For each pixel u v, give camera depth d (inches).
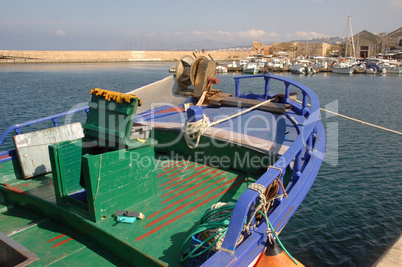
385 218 358.6
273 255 116.0
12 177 200.2
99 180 141.0
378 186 442.9
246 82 1867.6
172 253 125.4
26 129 714.8
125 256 134.3
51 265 132.0
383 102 1211.2
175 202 167.2
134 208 159.3
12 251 105.5
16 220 172.2
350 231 334.0
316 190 431.8
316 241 316.2
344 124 823.1
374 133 728.3
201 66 295.9
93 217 143.3
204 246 118.0
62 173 154.4
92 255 139.6
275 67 2918.3
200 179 197.6
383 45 3784.5
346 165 522.9
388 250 169.6
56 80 1930.4
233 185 188.7
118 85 1678.2
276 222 132.9
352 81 2073.1
